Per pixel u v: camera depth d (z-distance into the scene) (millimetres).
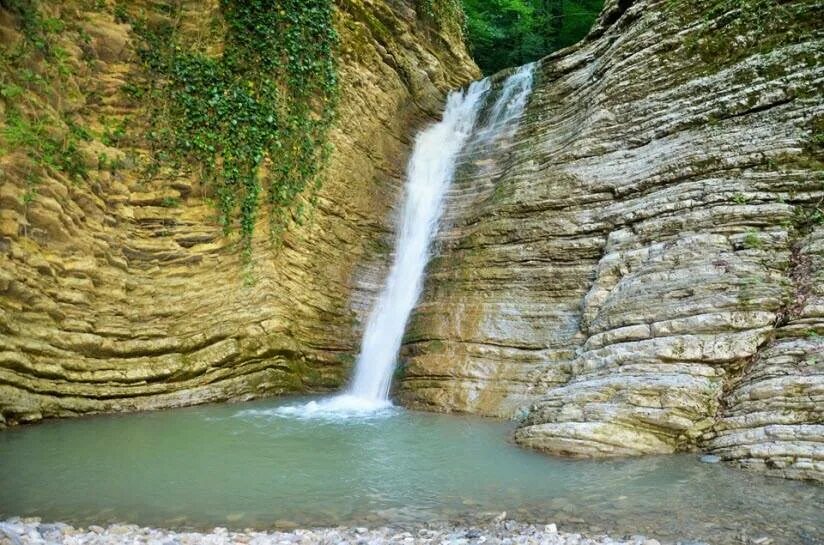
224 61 13531
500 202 13906
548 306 11898
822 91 10531
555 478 7535
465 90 20016
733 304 8812
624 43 14570
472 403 11531
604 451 8273
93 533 5680
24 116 10273
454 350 12336
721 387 8430
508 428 10195
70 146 10984
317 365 14227
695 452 8164
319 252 14797
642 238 11047
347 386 14375
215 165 13102
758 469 7434
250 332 13031
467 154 17438
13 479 7344
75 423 10188
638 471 7613
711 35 12789
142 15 12586
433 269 14383
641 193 11836
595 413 8609
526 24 28531
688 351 8742
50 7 11047
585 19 28359
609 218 11961
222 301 12898
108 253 11539
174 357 11992
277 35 14344
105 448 8789
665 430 8328
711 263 9562
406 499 6879
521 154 15891
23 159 10016
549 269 12227
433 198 16797
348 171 15805
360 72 16625
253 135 13602
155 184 12438
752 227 9781
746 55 12086
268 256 13711
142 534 5727
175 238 12555
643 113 12984
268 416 11250
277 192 13883
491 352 11914
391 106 17922
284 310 13742
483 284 12938
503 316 12195
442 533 5848
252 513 6430
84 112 11609
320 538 5688
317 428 10320
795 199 9773
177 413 11344
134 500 6754
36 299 10109
